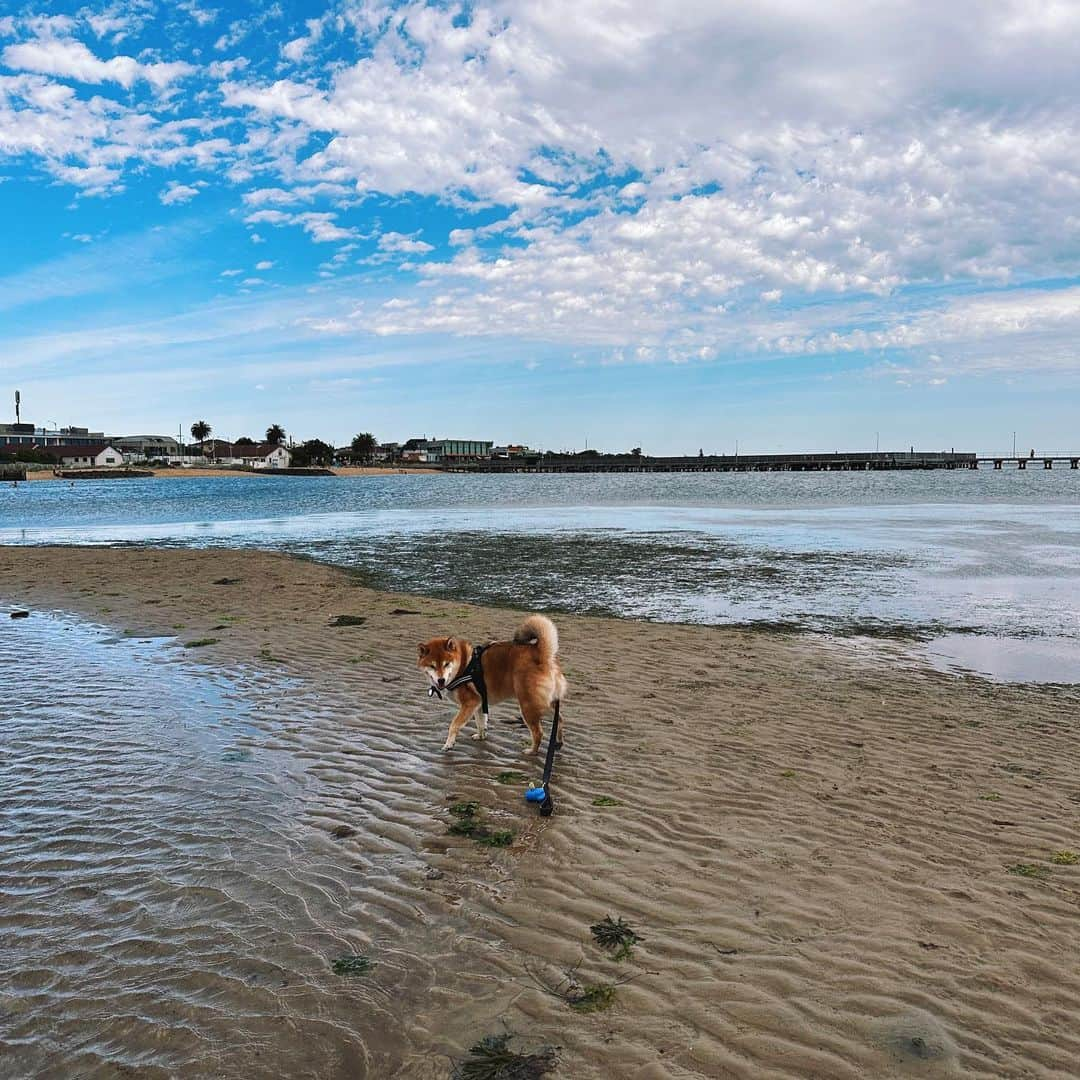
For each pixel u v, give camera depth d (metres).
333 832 2.91
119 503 27.62
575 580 8.55
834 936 2.41
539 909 2.52
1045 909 2.53
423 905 2.53
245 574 8.69
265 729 3.80
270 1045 2.01
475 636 5.59
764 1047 2.02
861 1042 2.04
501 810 3.08
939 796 3.22
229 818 2.98
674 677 4.72
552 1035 2.06
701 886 2.63
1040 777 3.40
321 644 5.35
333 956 2.32
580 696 4.36
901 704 4.29
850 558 10.29
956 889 2.62
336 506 24.81
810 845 2.86
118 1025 2.08
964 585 8.10
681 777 3.37
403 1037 2.05
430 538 13.42
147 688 4.37
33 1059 1.95
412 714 4.03
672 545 12.01
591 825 2.98
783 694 4.43
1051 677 4.81
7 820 2.96
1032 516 17.34
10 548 11.52
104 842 2.82
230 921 2.45
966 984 2.24
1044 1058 1.98
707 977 2.26
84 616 6.23
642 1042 2.03
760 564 9.80
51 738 3.66
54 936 2.38
